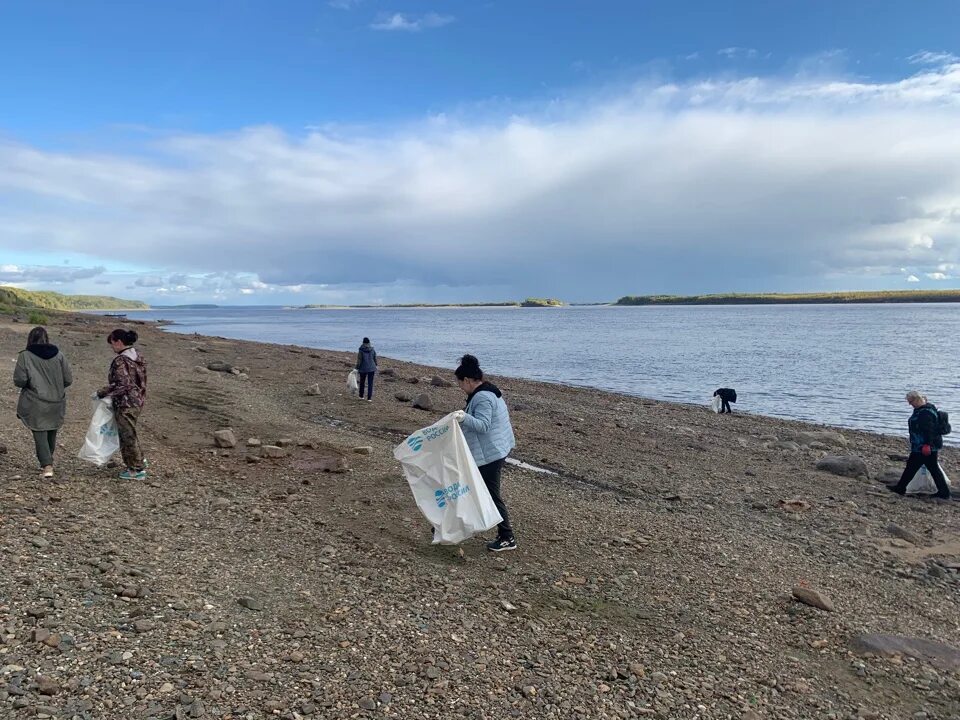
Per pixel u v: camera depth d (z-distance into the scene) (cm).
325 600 527
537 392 2588
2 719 321
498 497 682
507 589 596
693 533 828
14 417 1095
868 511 1022
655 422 1877
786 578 699
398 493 872
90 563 525
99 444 786
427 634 482
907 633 584
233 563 580
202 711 352
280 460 1009
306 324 12938
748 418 2156
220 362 2341
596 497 980
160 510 704
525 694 418
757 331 8675
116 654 395
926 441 1109
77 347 2561
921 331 8275
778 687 466
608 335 8100
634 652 495
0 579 472
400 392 1961
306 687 393
